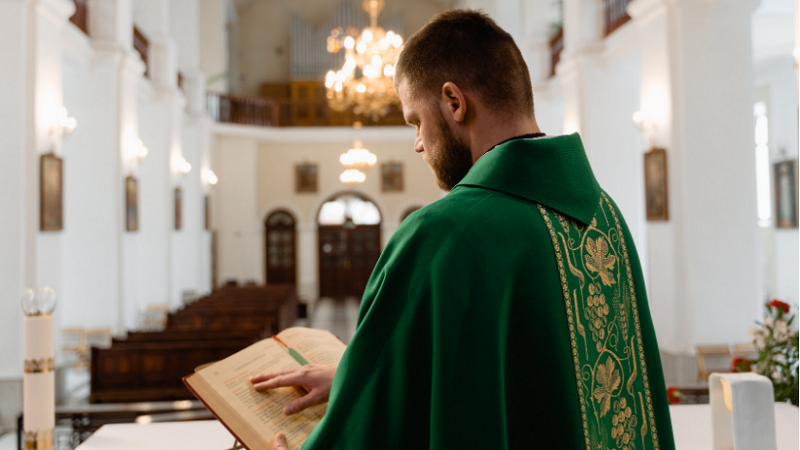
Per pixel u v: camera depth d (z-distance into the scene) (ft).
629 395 3.67
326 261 67.36
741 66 24.17
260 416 4.69
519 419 3.25
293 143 66.39
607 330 3.58
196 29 52.60
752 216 23.95
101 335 29.86
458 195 3.40
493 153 3.49
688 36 23.98
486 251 3.17
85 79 31.07
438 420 2.98
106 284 30.96
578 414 3.23
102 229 31.12
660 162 24.67
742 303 23.80
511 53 3.71
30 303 10.03
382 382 3.14
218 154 62.44
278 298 41.96
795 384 11.32
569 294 3.34
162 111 42.52
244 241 63.00
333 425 3.17
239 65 71.46
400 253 3.25
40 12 23.18
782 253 40.63
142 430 8.87
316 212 66.44
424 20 72.13
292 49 69.00
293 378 4.85
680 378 23.72
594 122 31.71
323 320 52.49
